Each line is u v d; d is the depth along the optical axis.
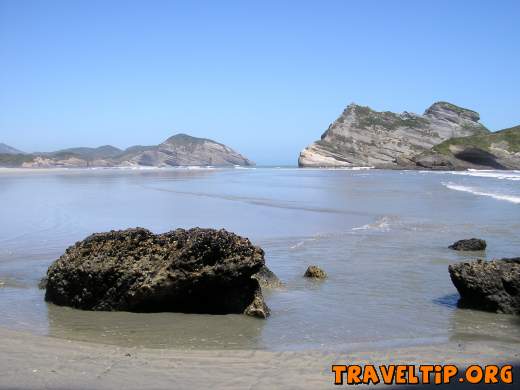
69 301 9.32
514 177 60.78
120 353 6.81
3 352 6.74
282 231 18.05
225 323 8.37
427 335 7.68
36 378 5.87
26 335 7.56
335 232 17.72
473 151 105.44
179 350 6.98
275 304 9.46
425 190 37.88
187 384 5.73
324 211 24.31
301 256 13.70
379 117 155.00
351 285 10.71
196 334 7.79
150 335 7.73
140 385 5.69
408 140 148.12
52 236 16.77
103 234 9.88
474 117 156.00
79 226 19.14
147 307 9.11
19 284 10.82
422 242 15.62
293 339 7.52
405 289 10.38
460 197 31.12
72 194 35.59
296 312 8.92
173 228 18.62
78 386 5.66
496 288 8.97
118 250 9.49
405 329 7.96
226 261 9.02
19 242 15.65
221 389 5.60
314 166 140.38
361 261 13.00
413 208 25.30
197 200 30.72
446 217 21.59
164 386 5.67
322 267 12.40
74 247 9.88
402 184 46.84
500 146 104.94
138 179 61.44
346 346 7.18
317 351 6.93
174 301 9.12
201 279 8.96
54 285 9.46
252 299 9.03
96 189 41.56
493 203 27.05
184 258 9.04
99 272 9.13
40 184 49.34
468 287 9.16
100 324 8.30
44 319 8.54
